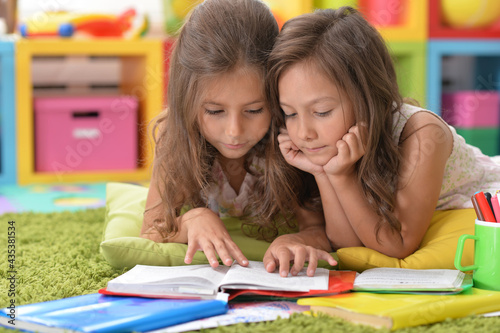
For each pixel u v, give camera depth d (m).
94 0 2.98
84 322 0.77
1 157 2.76
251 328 0.79
